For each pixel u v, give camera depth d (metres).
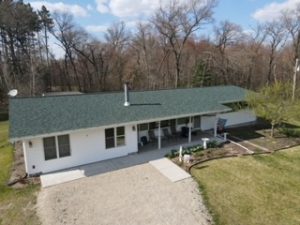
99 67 47.66
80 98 17.39
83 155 14.32
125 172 13.45
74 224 9.25
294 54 43.50
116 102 17.56
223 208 10.12
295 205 10.30
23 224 9.33
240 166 14.21
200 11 38.75
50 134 12.60
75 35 44.66
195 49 46.34
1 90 36.25
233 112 22.58
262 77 48.28
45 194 11.30
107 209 10.12
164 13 39.44
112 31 47.41
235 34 43.91
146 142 17.88
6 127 25.69
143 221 9.35
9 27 43.09
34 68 36.72
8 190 11.73
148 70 46.09
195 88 24.05
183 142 18.14
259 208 10.12
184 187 11.80
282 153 16.36
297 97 21.17
